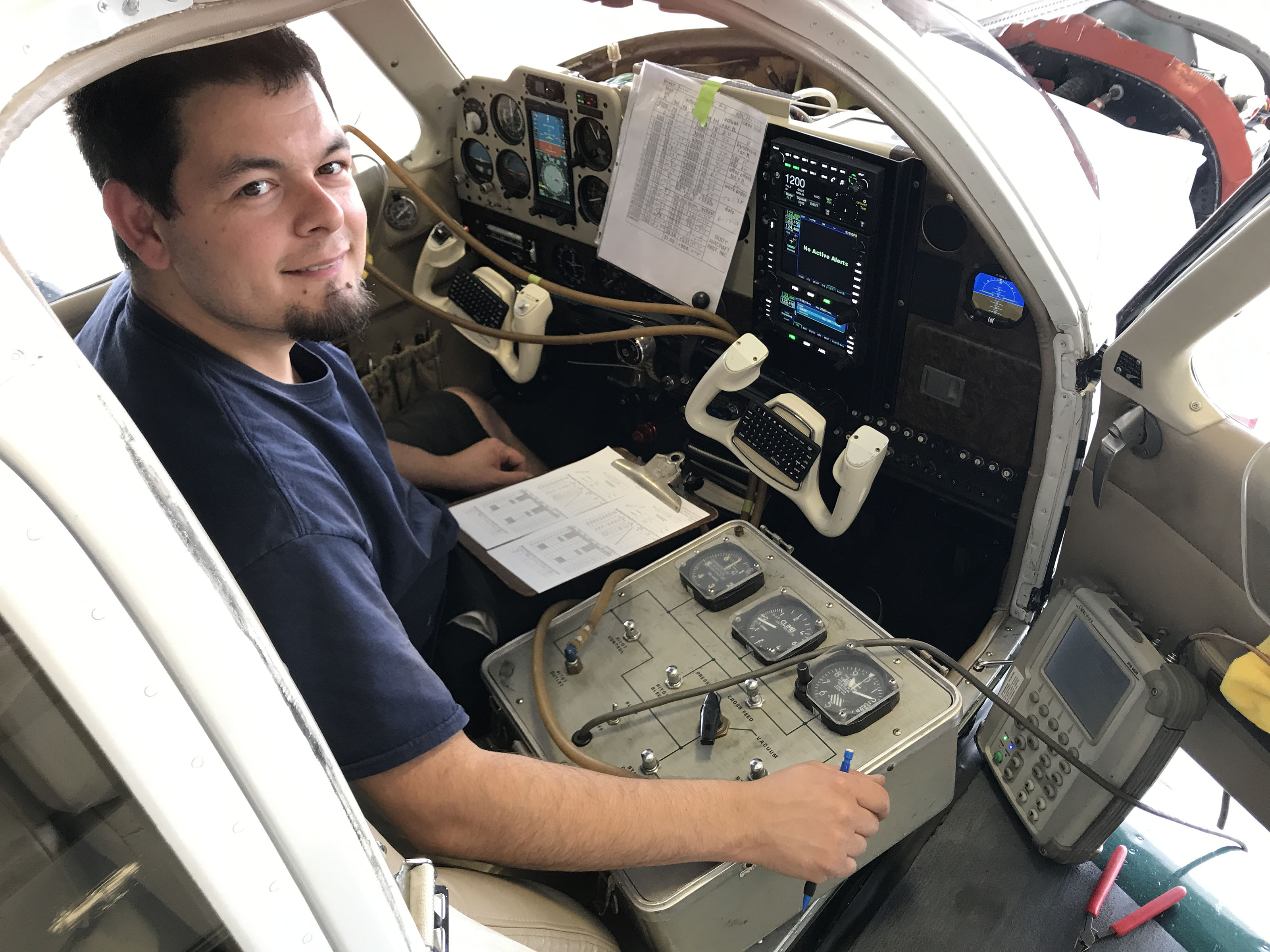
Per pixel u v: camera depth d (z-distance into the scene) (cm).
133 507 46
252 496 95
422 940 73
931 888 145
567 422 226
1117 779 130
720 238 167
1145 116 216
